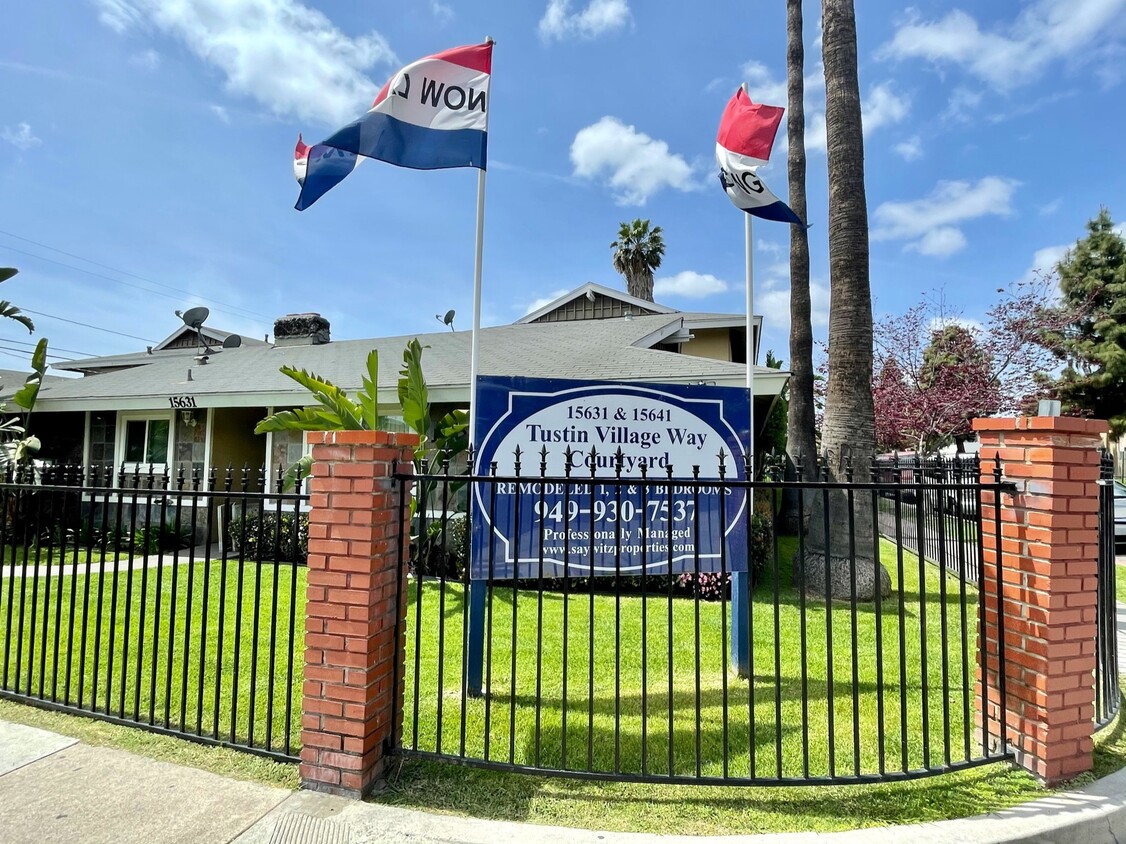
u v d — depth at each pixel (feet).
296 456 34.55
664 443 13.94
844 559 22.24
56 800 8.47
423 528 10.37
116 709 11.73
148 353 67.67
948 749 9.00
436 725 10.66
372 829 7.77
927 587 24.07
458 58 14.47
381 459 9.14
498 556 13.00
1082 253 77.97
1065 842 7.81
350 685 8.75
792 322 35.99
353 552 8.88
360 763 8.62
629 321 45.01
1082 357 75.61
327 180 14.98
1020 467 9.62
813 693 13.01
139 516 38.73
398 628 9.64
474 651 12.79
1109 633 12.01
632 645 16.35
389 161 13.82
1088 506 9.34
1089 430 9.29
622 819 8.07
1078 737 9.16
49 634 16.98
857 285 23.43
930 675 14.11
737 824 7.95
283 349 49.34
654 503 13.71
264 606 20.12
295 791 8.76
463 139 14.29
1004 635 9.71
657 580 23.68
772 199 15.15
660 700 12.64
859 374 23.26
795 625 18.40
